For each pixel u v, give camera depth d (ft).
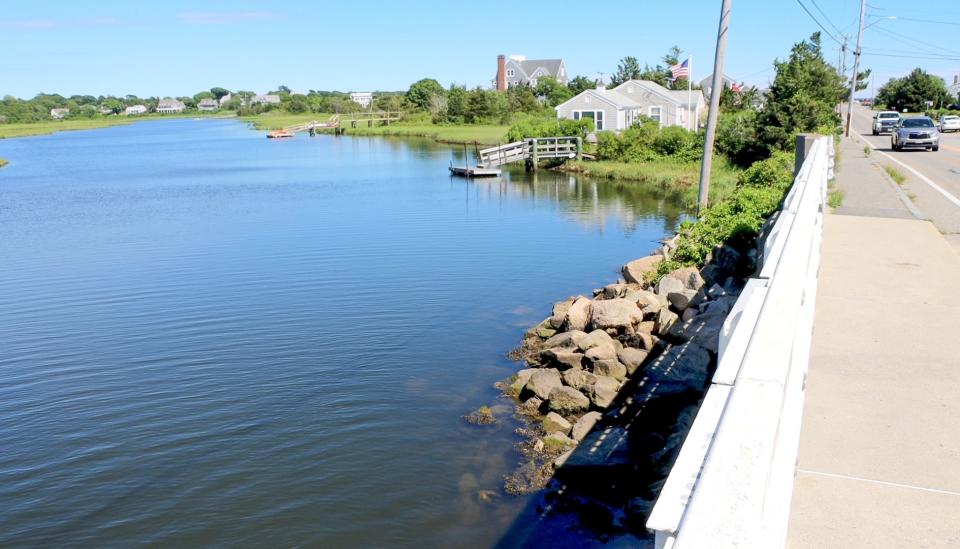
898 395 14.11
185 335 42.88
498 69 393.91
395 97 404.16
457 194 107.65
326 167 157.58
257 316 46.14
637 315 37.40
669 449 25.17
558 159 146.92
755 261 42.91
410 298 49.49
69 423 31.63
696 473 5.68
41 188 128.57
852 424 12.90
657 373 31.78
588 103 177.17
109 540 23.44
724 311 35.27
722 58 63.98
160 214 92.84
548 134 157.38
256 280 55.36
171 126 504.84
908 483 10.89
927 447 11.98
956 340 17.25
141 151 238.07
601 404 30.12
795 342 9.02
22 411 32.96
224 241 72.38
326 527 23.62
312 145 238.48
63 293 53.01
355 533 23.24
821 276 23.98
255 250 67.21
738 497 4.32
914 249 28.32
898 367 15.57
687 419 26.66
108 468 27.81
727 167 117.39
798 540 9.55
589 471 25.80
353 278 55.21
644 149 138.62
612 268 57.57
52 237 77.36
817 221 20.45
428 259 61.62
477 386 34.40
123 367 37.99
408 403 32.58
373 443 28.94
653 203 94.32
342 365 37.40
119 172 160.15
